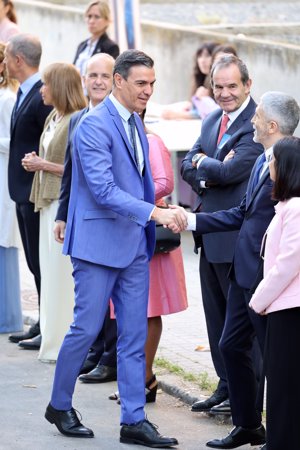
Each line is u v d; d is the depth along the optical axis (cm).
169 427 883
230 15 2039
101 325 841
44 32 2127
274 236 726
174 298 929
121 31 1722
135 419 831
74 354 838
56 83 1062
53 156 1062
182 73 1955
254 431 817
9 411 923
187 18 2062
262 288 725
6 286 1221
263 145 796
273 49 1681
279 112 775
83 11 2062
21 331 1229
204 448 826
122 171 827
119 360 841
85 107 1076
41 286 1105
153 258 924
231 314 812
